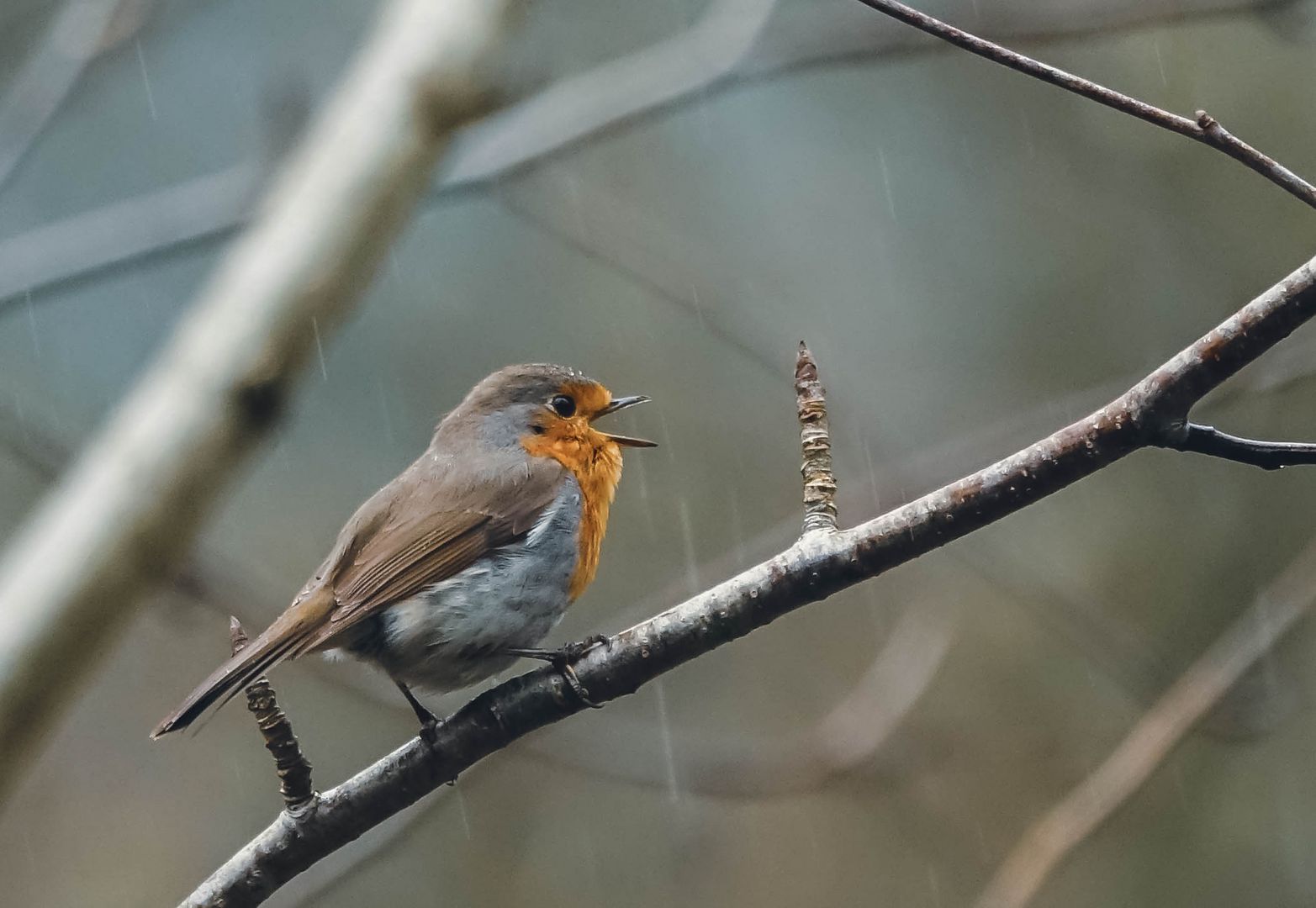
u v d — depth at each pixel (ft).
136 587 26.99
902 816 41.63
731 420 45.98
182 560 27.58
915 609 37.83
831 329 46.44
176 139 51.19
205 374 28.17
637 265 34.58
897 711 32.81
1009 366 45.21
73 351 48.75
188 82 51.75
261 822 45.27
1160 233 44.65
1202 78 43.47
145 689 46.60
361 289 30.22
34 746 26.02
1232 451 17.60
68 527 26.89
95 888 44.14
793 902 41.63
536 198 34.63
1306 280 16.88
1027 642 42.70
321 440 46.60
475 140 32.12
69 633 26.22
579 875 42.52
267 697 20.65
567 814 43.29
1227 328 17.21
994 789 41.19
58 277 30.09
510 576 26.03
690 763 31.96
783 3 32.73
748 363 46.73
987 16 29.73
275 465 46.19
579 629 42.91
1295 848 38.24
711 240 47.85
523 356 47.34
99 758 45.98
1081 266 45.88
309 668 29.50
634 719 36.06
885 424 40.86
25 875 44.21
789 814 42.88
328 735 43.57
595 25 47.37
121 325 49.52
